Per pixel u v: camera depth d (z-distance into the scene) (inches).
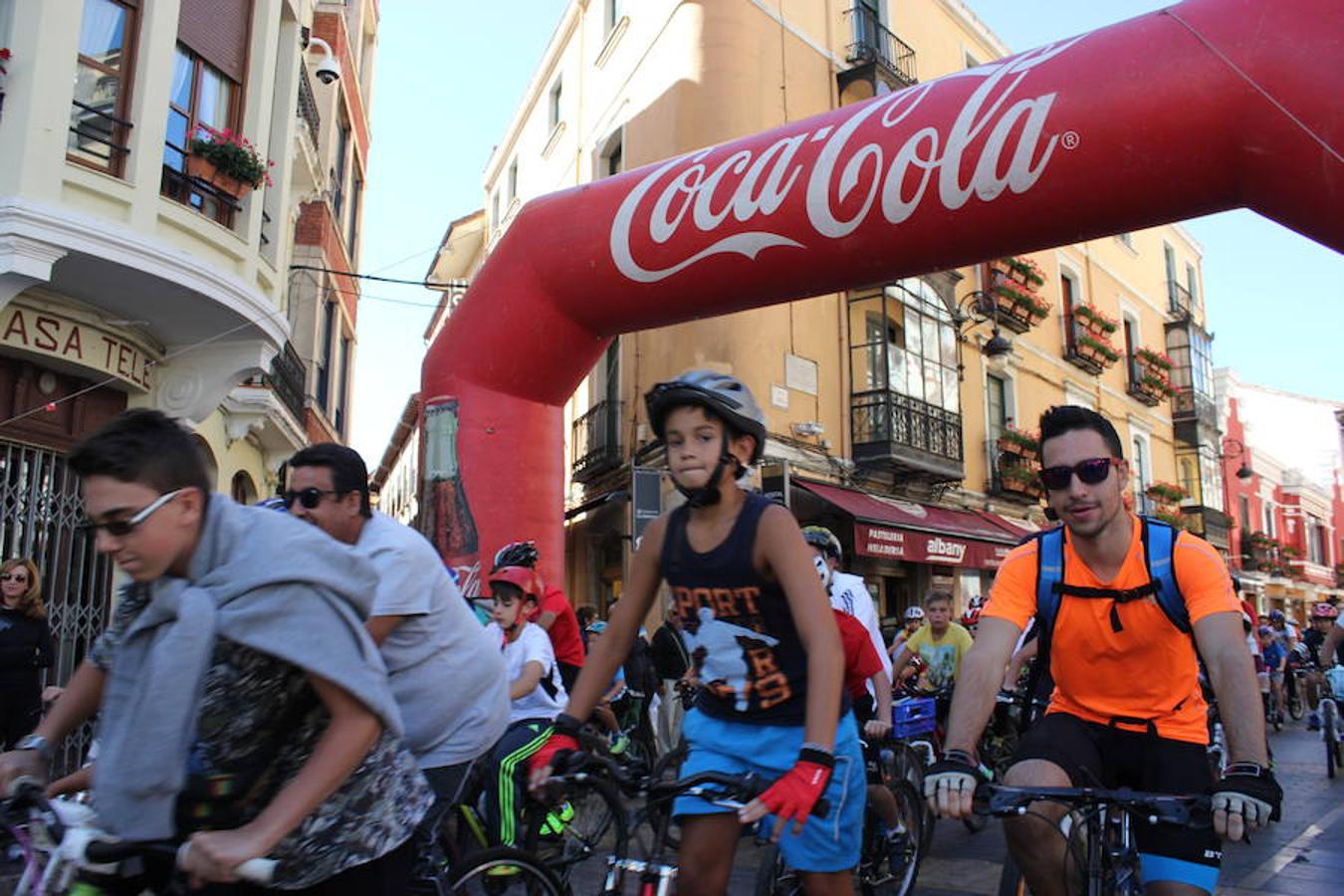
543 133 795.4
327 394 613.0
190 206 318.3
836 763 99.5
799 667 97.7
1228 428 1396.4
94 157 282.8
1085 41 222.2
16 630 233.9
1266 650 561.3
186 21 318.3
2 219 253.9
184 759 68.4
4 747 231.5
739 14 539.5
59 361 298.0
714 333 518.6
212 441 395.2
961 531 585.3
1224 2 210.1
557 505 307.3
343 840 73.3
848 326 580.1
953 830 264.2
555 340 296.5
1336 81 190.7
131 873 72.1
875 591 583.8
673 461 97.4
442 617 113.3
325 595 69.8
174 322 317.7
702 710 103.0
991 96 225.5
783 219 249.0
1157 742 107.1
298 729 73.3
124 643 73.0
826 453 547.5
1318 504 1689.2
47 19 267.9
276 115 390.0
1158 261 1064.8
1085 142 212.2
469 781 163.5
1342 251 201.3
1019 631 108.7
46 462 304.7
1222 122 202.5
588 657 105.9
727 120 525.3
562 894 148.0
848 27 613.6
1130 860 103.0
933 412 610.5
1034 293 767.1
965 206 226.5
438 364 312.2
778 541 94.3
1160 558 105.4
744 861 224.8
